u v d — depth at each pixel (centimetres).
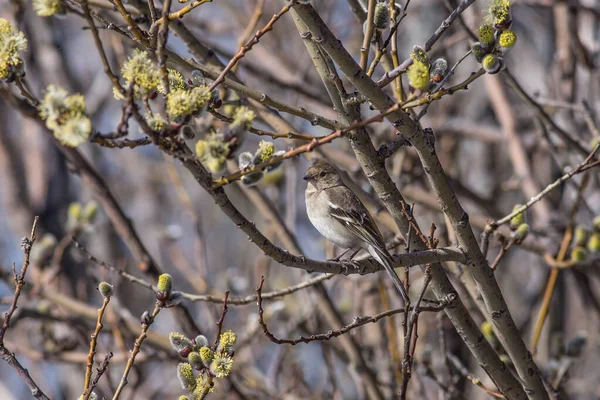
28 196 1747
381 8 770
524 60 1959
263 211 1213
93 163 1917
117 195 2286
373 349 1416
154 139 592
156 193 2342
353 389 1608
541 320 1077
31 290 1291
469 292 937
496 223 852
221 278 1614
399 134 816
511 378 868
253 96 746
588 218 1465
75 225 1327
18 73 607
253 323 1330
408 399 1280
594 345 1499
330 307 1189
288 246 1210
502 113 1527
